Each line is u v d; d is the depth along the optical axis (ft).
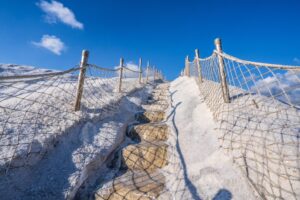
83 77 13.12
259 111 10.79
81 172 8.58
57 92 15.47
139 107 18.92
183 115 14.92
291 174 6.49
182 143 11.12
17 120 10.16
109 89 21.22
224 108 12.30
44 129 9.94
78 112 12.55
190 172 8.70
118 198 7.69
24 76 7.81
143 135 12.93
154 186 8.14
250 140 8.69
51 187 7.57
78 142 10.34
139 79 30.71
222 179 7.75
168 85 28.27
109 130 12.42
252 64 9.26
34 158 8.24
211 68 15.56
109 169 10.12
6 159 7.46
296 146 7.36
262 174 7.22
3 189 6.73
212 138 10.65
